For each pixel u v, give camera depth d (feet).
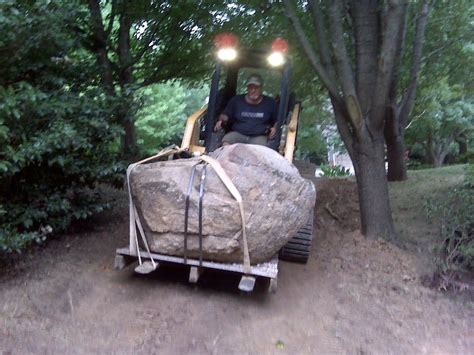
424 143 56.13
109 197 21.99
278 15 24.32
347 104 18.70
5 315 12.01
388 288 15.58
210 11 24.82
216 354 11.43
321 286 15.62
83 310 12.89
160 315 12.89
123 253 13.85
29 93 12.93
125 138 24.45
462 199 17.85
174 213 12.87
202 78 29.01
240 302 13.94
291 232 13.91
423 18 24.57
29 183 15.75
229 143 18.93
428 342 12.57
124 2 24.06
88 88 17.60
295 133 18.65
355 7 19.44
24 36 13.33
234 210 12.51
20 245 13.48
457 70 30.71
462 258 16.57
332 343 12.27
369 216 19.71
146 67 28.04
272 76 21.26
